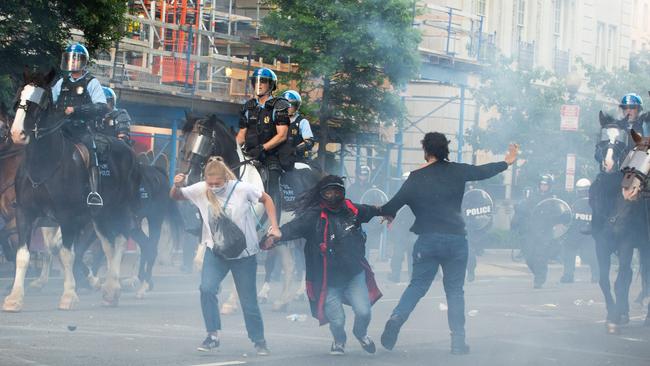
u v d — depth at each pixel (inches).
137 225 832.9
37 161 690.8
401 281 1143.6
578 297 1011.3
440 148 588.4
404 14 1237.7
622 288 720.3
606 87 1772.9
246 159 701.3
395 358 569.0
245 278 553.6
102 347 562.9
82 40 1083.3
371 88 1290.6
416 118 1815.9
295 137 776.9
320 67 1217.4
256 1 1690.5
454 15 1764.3
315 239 557.0
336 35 1208.2
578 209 1190.3
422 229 583.2
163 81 1320.1
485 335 684.7
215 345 558.9
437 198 579.2
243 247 539.2
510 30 1998.0
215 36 1258.0
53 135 693.3
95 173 725.3
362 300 562.6
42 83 682.2
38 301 756.0
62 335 597.9
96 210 725.9
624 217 717.3
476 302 924.0
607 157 741.3
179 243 989.8
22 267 693.3
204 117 670.5
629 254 721.6
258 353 561.6
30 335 592.1
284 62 1346.0
